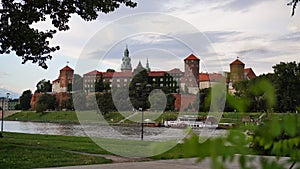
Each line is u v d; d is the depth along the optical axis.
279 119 0.91
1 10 14.38
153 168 10.78
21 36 14.20
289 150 0.91
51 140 22.25
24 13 14.26
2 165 11.16
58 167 11.16
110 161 12.53
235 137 0.87
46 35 15.27
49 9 14.89
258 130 0.90
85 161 12.45
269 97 0.91
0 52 14.88
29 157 13.10
